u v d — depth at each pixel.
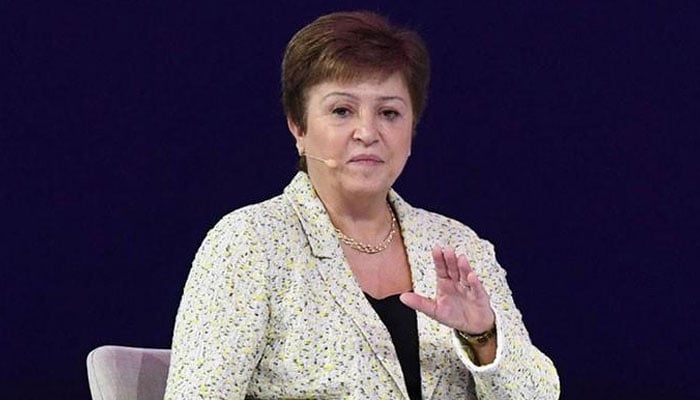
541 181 17.22
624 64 17.12
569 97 17.14
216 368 8.25
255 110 16.84
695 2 17.02
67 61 16.55
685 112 17.11
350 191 8.78
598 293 17.28
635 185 17.19
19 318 16.56
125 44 16.64
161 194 16.80
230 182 16.86
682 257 17.19
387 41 8.73
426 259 9.10
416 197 17.17
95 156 16.66
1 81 16.48
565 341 17.31
